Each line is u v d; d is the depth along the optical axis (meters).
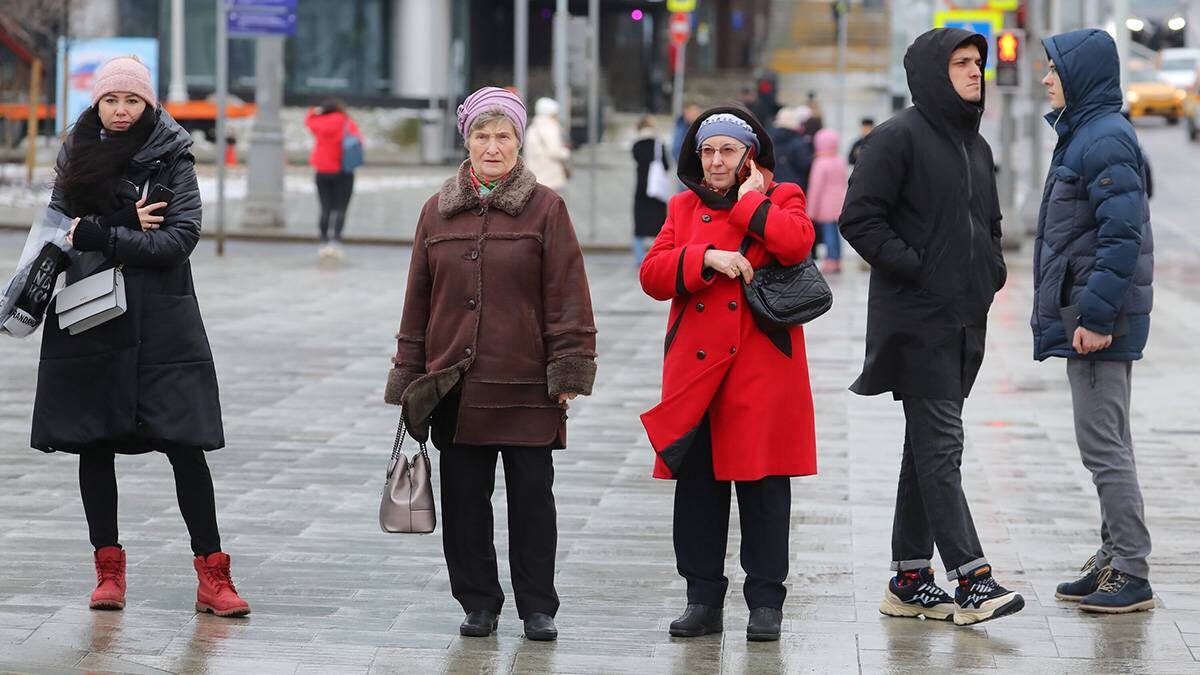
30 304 20.22
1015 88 77.25
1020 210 89.12
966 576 20.47
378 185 117.00
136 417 20.44
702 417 19.98
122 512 26.58
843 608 21.67
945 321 20.39
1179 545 25.08
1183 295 63.03
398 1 146.75
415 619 20.97
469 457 20.36
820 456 31.92
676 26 129.25
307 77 145.88
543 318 20.20
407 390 19.95
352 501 27.81
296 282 63.09
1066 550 24.83
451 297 20.09
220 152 73.69
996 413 37.16
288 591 22.20
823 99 176.25
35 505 27.22
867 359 20.80
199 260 71.44
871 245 20.27
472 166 20.39
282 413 36.09
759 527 20.17
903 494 21.22
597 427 35.00
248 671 18.67
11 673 18.33
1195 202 106.62
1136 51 177.88
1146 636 20.36
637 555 24.31
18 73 123.81
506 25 182.00
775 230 19.58
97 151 20.33
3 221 83.94
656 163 72.12
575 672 18.78
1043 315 21.72
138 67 20.72
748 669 18.95
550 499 20.30
